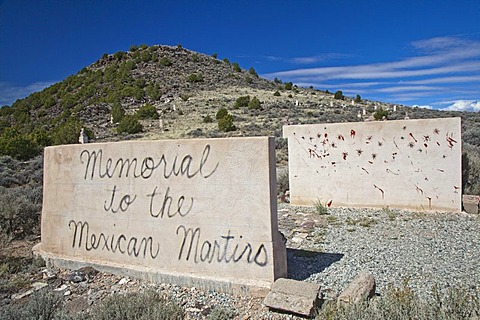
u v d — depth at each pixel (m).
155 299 4.43
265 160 4.91
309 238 7.54
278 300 4.32
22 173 18.42
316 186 10.84
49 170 6.59
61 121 59.31
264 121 43.22
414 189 9.71
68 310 4.27
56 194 6.48
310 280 5.30
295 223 8.81
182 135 37.72
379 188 10.09
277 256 4.96
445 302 3.61
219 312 4.30
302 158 11.00
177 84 81.00
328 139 10.68
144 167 5.73
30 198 10.35
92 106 64.88
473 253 6.26
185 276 5.23
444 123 9.38
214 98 66.75
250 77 94.75
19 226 8.59
